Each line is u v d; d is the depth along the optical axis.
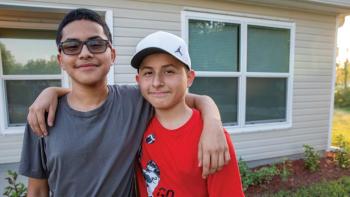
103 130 1.22
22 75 4.36
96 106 1.25
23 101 4.39
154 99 1.21
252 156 5.02
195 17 4.33
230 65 4.68
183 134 1.19
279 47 5.12
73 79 1.23
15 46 4.33
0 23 4.20
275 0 4.61
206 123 1.19
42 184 1.28
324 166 5.11
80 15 1.21
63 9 3.67
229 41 4.64
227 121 4.75
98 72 1.21
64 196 1.21
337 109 17.41
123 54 3.98
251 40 4.83
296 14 5.20
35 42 4.42
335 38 5.72
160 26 4.14
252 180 4.04
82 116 1.21
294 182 4.26
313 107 5.64
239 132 4.81
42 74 4.50
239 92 4.77
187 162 1.16
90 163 1.19
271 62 5.07
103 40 1.22
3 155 4.24
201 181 1.16
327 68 5.72
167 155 1.20
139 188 1.32
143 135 1.30
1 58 4.25
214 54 4.54
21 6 3.51
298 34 5.28
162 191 1.20
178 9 4.22
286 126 5.30
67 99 1.29
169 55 1.17
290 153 5.43
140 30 4.04
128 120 1.27
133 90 1.39
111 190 1.22
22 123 4.41
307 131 5.61
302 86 5.45
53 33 4.50
